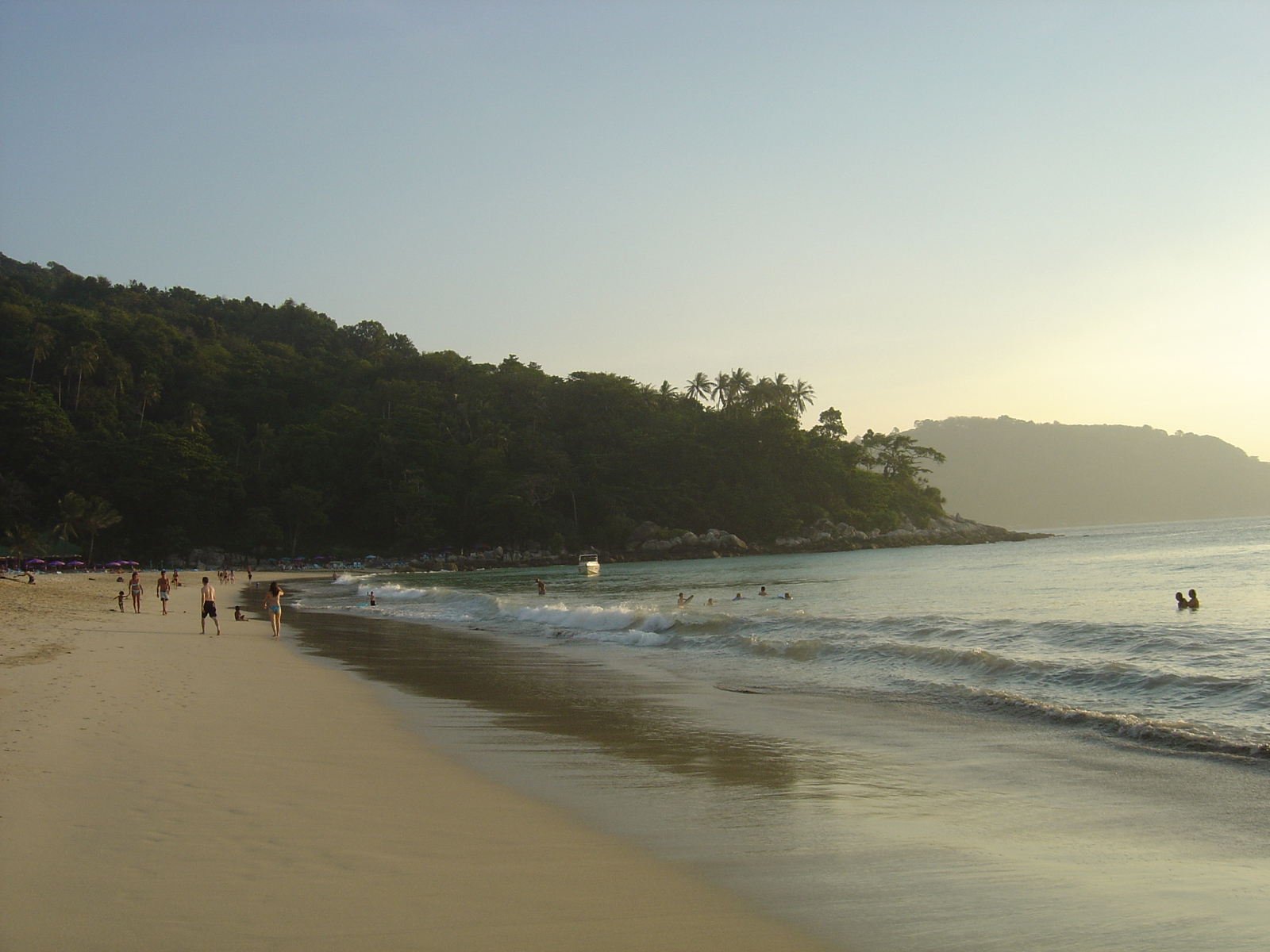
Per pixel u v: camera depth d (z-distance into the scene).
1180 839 7.20
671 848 6.89
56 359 123.62
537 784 8.97
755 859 6.66
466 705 13.98
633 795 8.55
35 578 67.62
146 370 136.38
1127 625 22.98
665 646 22.72
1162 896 5.90
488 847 6.82
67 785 7.89
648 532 123.69
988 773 9.49
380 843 6.82
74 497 95.38
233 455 124.69
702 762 9.98
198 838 6.68
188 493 105.56
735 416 148.25
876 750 10.65
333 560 112.88
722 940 5.13
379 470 122.25
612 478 133.00
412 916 5.35
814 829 7.46
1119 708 13.10
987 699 13.63
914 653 18.39
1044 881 6.21
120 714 11.57
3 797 7.38
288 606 44.19
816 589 51.34
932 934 5.29
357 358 180.75
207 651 21.41
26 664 16.44
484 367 165.62
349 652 22.14
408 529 114.88
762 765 9.90
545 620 31.22
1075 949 5.07
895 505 148.00
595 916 5.46
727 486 135.38
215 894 5.57
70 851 6.22
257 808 7.60
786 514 131.12
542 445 136.38
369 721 12.42
